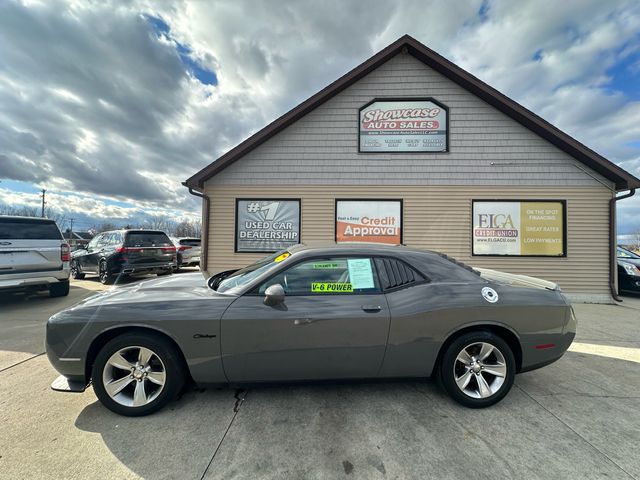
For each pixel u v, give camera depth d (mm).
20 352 3779
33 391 2865
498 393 2664
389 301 2662
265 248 7977
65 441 2184
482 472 1934
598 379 3238
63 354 2494
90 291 7914
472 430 2350
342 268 2771
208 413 2529
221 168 7902
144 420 2434
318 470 1937
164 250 9484
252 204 8016
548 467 1979
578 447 2174
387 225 7867
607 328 5188
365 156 7953
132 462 1994
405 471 1934
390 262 2844
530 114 7410
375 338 2592
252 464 1979
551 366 3568
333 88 7824
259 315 2525
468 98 7859
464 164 7801
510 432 2332
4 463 1972
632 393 2947
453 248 7734
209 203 8023
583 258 7512
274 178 8023
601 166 7285
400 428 2361
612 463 2021
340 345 2570
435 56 7668
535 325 2748
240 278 2982
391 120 7969
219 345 2508
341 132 8008
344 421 2439
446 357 2672
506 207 7684
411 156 7887
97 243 9852
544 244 7594
